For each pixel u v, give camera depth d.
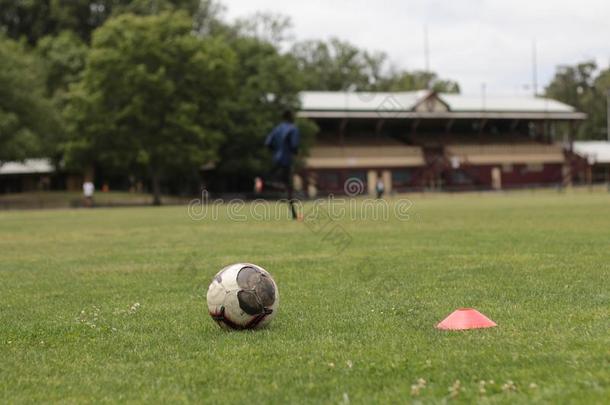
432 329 7.14
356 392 5.13
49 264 15.13
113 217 37.56
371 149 81.75
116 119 61.72
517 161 86.38
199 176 77.50
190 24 65.56
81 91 63.12
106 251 17.66
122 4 86.00
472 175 84.69
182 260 14.92
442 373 5.48
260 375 5.68
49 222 33.69
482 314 7.61
